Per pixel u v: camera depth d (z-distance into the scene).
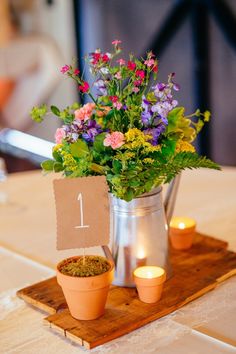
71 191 0.79
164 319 0.81
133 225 0.87
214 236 1.07
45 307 0.85
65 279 0.79
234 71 2.60
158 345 0.76
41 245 1.08
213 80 2.68
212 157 2.73
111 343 0.77
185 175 1.41
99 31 3.02
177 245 1.00
